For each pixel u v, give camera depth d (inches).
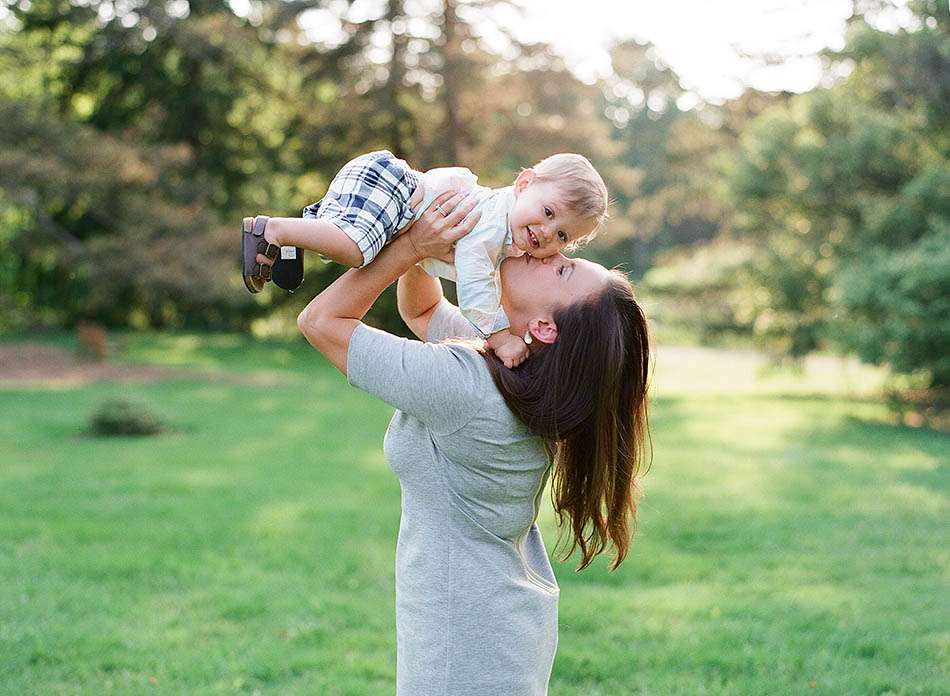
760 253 767.1
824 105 725.9
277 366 913.5
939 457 473.7
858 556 273.4
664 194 1948.8
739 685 174.6
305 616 213.8
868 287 609.9
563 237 95.2
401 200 92.4
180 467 409.1
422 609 90.1
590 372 88.3
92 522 301.3
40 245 864.3
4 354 874.1
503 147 1110.4
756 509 333.7
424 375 86.2
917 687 173.2
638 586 241.4
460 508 89.3
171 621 209.8
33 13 1083.3
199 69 1154.0
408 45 1072.2
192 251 840.3
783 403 728.3
